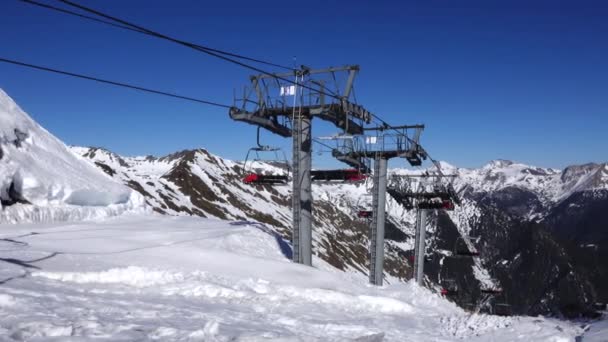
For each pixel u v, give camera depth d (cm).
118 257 2127
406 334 1493
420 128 4159
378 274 4184
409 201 5941
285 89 2933
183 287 1697
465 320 1827
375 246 4209
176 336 852
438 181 5741
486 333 1555
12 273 1462
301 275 2433
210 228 3497
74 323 861
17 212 2914
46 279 1503
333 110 2927
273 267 2469
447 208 5753
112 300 1302
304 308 1752
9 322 818
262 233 3703
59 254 1950
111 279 1677
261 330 1151
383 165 4256
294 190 3017
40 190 3173
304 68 2919
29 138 3588
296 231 3014
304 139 2988
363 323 1612
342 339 1009
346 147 4172
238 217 16438
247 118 2825
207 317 1238
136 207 4134
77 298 1225
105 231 2822
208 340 832
